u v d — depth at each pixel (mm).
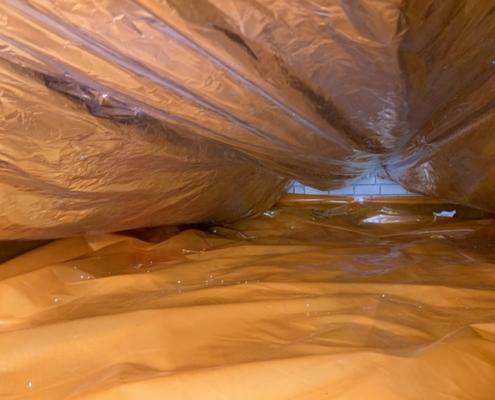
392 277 1571
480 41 885
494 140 1577
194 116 968
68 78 812
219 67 792
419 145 1883
